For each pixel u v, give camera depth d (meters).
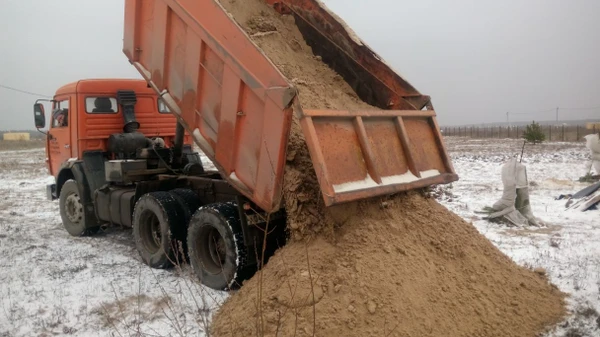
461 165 21.20
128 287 6.16
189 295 5.77
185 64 5.89
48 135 9.95
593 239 7.96
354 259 4.60
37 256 7.64
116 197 8.01
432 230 5.33
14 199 14.12
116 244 8.48
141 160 8.04
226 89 5.32
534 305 4.98
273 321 4.27
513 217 9.24
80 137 8.70
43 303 5.67
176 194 7.06
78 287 6.18
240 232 5.59
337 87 6.60
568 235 8.27
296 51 6.80
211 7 5.41
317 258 4.75
